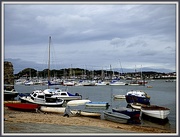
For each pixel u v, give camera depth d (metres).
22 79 128.25
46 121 20.58
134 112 24.55
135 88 85.81
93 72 149.50
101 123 21.81
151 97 52.75
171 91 70.81
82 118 24.28
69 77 139.12
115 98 48.66
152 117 24.70
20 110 27.81
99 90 74.75
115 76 147.88
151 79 188.38
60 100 33.34
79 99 41.47
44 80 115.94
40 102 32.09
